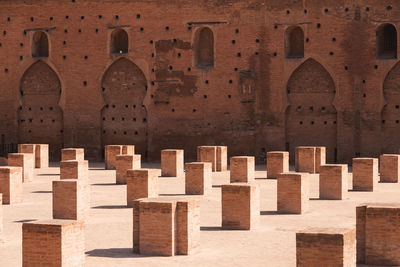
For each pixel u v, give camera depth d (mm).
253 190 16953
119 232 16453
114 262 12992
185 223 13734
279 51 39750
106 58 42219
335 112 39219
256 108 40062
